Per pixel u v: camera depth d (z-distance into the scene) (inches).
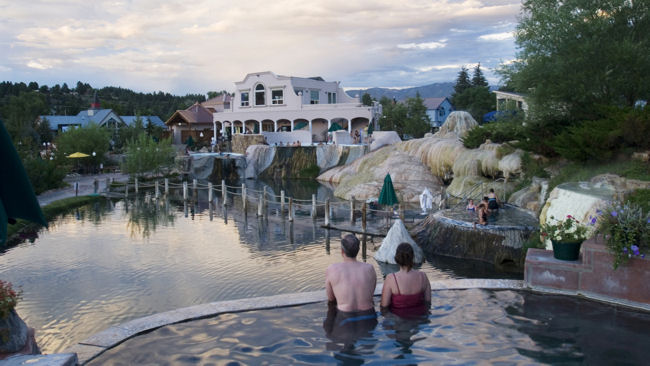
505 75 854.5
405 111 2503.7
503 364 197.8
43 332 460.1
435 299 285.4
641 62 713.0
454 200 1057.5
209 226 1036.5
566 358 203.2
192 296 565.0
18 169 174.7
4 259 753.6
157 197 1513.3
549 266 298.2
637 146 633.0
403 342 222.7
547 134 833.5
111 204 1387.8
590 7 783.1
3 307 197.0
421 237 784.9
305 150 2075.5
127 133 2628.0
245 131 2500.0
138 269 688.4
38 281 633.0
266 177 2094.0
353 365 199.2
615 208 288.0
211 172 2073.1
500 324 244.8
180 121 2891.2
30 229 998.4
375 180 1461.6
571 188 480.1
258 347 221.3
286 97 2389.3
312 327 244.4
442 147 1402.6
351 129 2315.5
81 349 222.4
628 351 210.2
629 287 273.0
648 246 272.5
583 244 289.4
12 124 2388.0
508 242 668.1
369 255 750.5
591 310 265.3
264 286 598.5
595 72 763.4
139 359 212.2
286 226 1010.7
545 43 802.8
